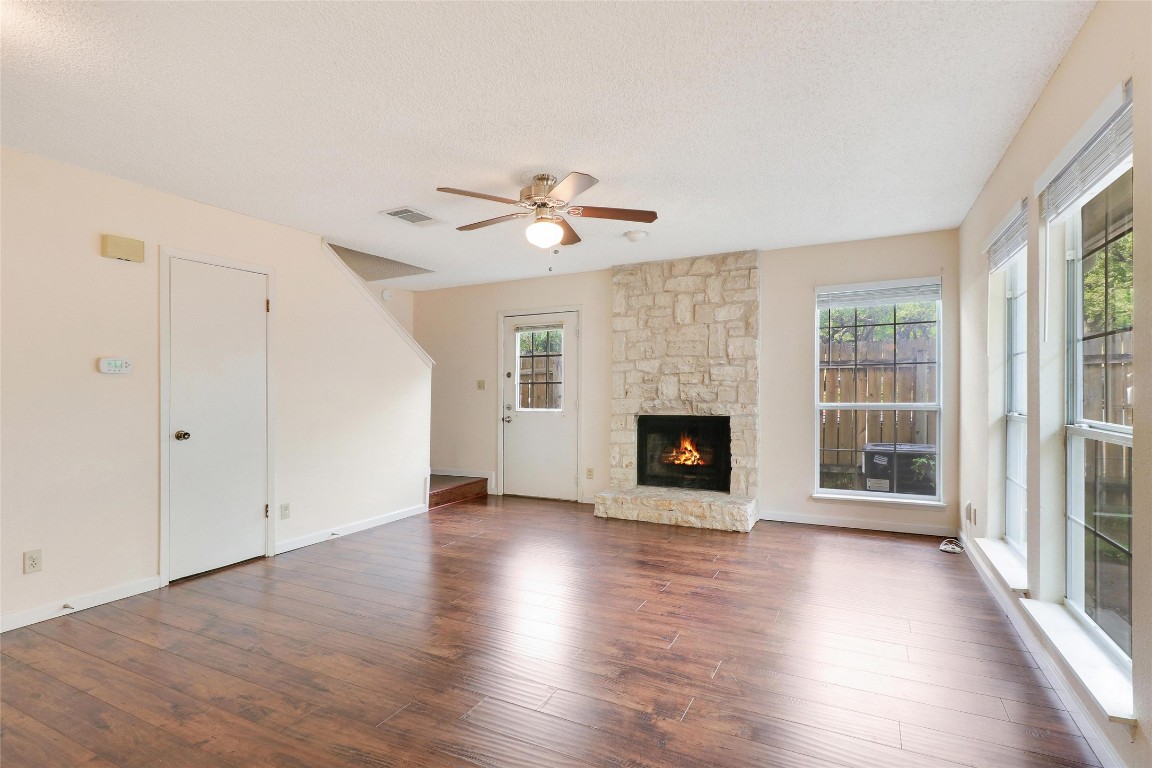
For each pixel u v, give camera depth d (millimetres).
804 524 5020
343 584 3525
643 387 5582
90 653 2600
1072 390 2445
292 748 1920
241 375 3963
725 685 2320
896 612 3061
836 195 3693
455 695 2246
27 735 1995
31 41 2045
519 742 1950
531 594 3350
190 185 3449
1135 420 1652
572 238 3686
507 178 3375
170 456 3541
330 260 4652
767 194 3670
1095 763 1835
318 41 2070
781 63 2223
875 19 1959
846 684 2328
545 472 6277
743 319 5172
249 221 4047
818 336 5062
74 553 3096
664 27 1998
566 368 6156
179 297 3604
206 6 1865
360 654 2590
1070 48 2119
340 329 4734
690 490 5484
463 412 6742
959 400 4449
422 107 2549
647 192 3629
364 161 3119
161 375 3498
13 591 2869
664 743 1943
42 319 2984
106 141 2848
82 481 3133
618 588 3443
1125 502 2006
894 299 4703
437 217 4090
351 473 4820
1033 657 2539
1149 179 1563
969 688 2293
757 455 5141
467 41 2076
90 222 3188
